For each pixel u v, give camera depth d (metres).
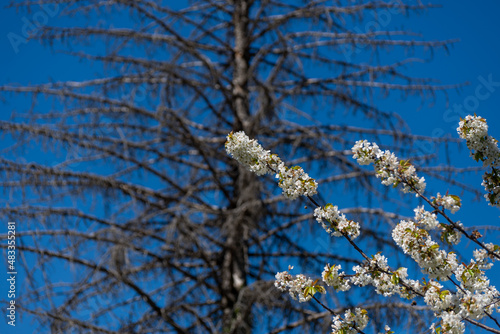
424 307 5.71
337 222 2.91
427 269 2.83
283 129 7.23
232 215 6.16
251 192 6.32
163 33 7.45
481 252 2.90
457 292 2.80
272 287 5.84
